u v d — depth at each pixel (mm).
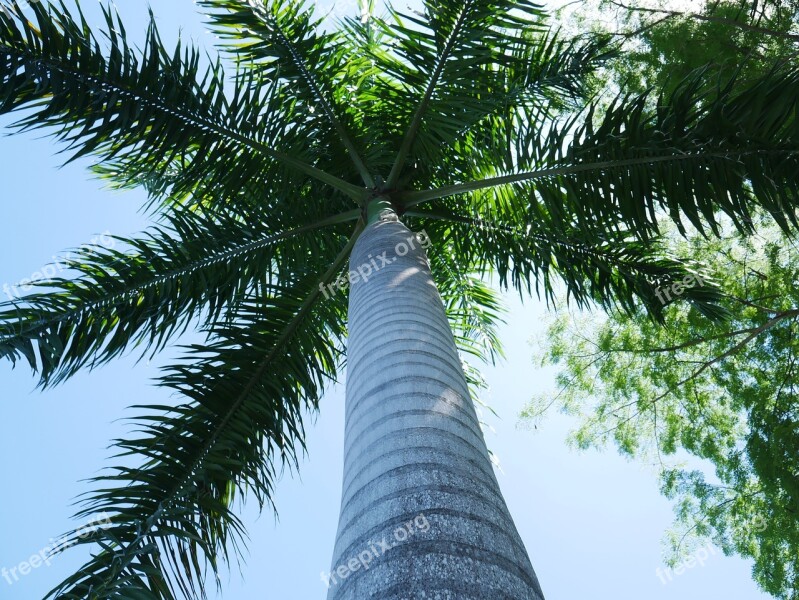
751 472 9859
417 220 7758
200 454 5578
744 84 8031
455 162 7098
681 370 10758
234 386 6156
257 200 6680
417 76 6488
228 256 6629
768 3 8555
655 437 11125
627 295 7062
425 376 3072
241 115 6195
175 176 6754
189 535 4785
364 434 2822
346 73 7121
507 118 6383
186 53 5957
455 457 2539
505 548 2137
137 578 4340
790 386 9617
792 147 4566
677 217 5102
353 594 2010
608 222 5559
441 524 2148
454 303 8742
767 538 9500
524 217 6277
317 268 7129
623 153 5289
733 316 9766
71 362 5828
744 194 4844
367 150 6953
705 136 4887
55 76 5242
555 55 6254
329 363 6930
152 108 5773
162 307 6254
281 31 6449
